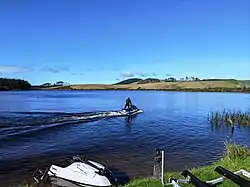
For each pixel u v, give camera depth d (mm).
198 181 11414
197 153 25062
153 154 24453
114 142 29688
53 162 21766
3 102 89250
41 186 15750
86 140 30547
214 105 83438
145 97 132125
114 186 15227
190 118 53031
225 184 12086
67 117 49562
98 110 65375
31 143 28406
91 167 16000
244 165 15172
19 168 20141
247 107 74750
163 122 47031
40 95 148875
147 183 12984
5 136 31344
